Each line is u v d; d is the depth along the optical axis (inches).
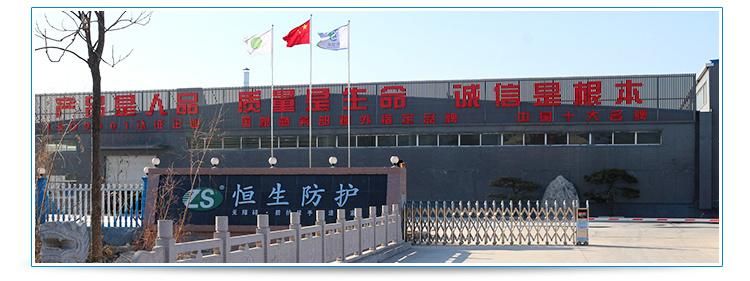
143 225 848.9
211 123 1443.2
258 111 1573.6
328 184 836.6
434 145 1534.2
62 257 615.8
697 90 1601.9
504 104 1504.7
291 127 1568.7
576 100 1482.5
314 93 1567.4
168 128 1588.3
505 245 865.5
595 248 818.2
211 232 838.5
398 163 890.1
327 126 1557.6
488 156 1510.8
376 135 1553.9
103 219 874.8
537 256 738.8
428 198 1528.1
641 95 1466.5
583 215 853.8
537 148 1494.8
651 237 962.7
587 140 1485.0
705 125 1435.8
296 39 1208.2
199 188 853.8
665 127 1455.5
